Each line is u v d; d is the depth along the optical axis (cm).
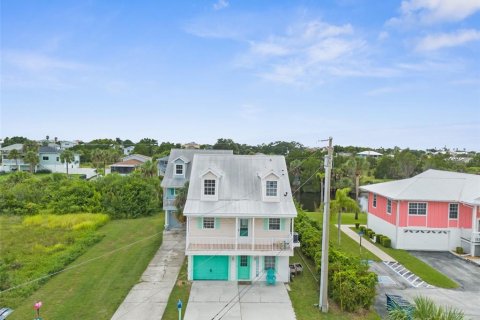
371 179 8962
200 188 2620
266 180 2555
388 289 2352
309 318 1925
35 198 4691
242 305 2066
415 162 8738
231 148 11412
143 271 2577
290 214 2427
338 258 2380
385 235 3506
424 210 3253
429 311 1480
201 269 2445
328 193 2002
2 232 3584
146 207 4653
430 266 2814
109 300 2089
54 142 15950
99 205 4588
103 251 3048
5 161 9312
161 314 1933
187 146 13438
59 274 2494
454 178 3450
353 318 1938
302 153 9044
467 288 2388
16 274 2428
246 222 2547
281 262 2436
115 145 15550
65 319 1853
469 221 3119
